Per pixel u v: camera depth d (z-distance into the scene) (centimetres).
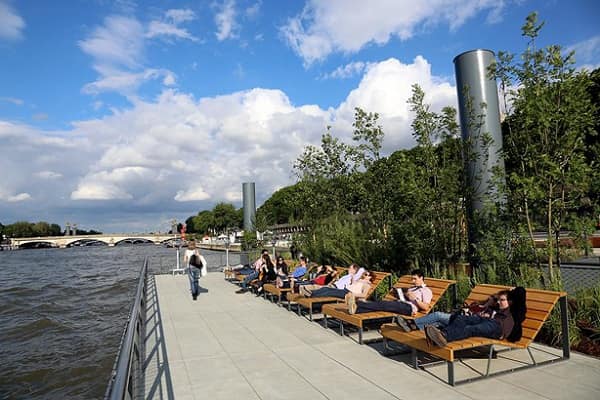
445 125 978
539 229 788
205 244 9350
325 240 1531
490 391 502
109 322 2133
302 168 1811
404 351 675
